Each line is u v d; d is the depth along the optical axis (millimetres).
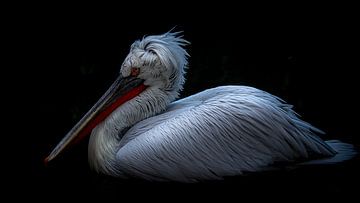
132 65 5109
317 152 4715
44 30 10359
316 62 8836
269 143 4586
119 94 5195
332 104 7195
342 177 4641
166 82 5152
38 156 5879
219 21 10727
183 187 4738
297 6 10922
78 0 10906
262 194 4539
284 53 9305
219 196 4602
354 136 6180
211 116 4699
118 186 4895
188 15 10930
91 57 9500
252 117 4602
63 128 6828
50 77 8711
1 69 8914
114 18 10773
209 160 4652
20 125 6883
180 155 4652
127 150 4773
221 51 9539
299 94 7633
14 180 5152
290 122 4645
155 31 10453
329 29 10102
